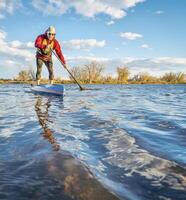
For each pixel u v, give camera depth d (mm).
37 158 2199
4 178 1791
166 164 2229
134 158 2371
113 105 7449
